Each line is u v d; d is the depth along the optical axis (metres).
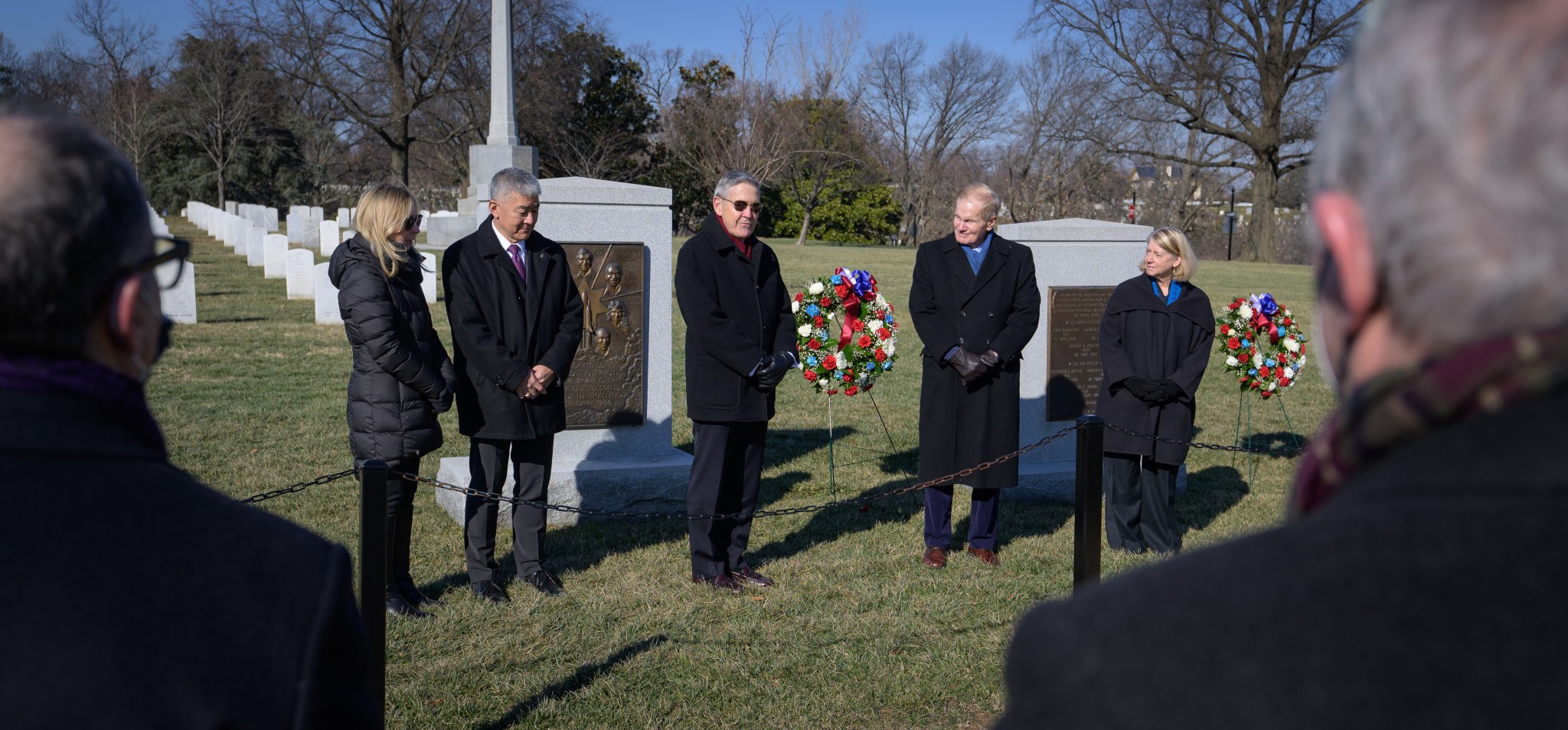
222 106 45.44
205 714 0.89
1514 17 0.61
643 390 6.52
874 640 4.57
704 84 41.62
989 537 5.80
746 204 5.11
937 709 3.98
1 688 0.84
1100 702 0.62
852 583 5.32
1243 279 26.48
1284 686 0.57
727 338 5.02
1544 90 0.59
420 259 4.77
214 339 12.61
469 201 17.86
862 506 6.80
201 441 7.82
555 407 5.07
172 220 38.88
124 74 47.00
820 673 4.23
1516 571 0.55
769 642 4.53
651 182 43.56
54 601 0.86
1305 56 33.12
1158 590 0.65
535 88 39.84
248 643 0.93
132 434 1.01
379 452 4.67
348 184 57.41
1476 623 0.55
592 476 6.29
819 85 42.56
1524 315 0.59
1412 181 0.63
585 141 42.66
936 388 5.65
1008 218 50.00
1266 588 0.61
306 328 13.69
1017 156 50.44
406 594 4.88
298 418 8.67
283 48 38.88
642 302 6.43
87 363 0.98
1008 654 0.72
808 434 8.99
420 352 4.70
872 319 6.71
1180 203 45.56
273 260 19.50
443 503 6.48
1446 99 0.61
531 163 17.89
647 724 3.79
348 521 6.04
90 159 0.98
